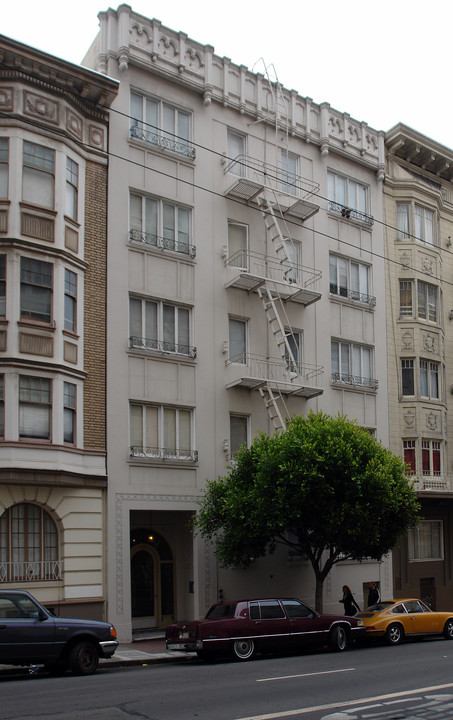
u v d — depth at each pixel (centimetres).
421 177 3356
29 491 1972
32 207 2017
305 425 2188
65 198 2112
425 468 3033
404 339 3073
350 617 1912
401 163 3275
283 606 1814
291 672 1438
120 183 2327
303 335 2734
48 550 2012
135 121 2408
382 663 1565
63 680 1373
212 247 2525
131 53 2412
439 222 3319
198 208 2511
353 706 1080
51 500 2012
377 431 2914
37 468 1936
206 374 2434
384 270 3077
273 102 2794
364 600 2739
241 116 2698
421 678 1342
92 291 2203
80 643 1476
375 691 1205
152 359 2316
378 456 2184
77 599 2020
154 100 2484
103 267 2242
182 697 1150
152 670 1577
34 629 1417
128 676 1434
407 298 3123
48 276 2039
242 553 2147
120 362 2238
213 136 2605
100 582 2081
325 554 2636
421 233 3228
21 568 1950
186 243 2478
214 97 2616
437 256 3250
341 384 2814
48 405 1998
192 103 2567
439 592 3023
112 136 2334
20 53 2055
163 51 2505
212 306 2489
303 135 2877
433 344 3141
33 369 1969
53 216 2059
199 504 2320
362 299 2983
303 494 2000
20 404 1945
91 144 2269
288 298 2661
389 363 3020
